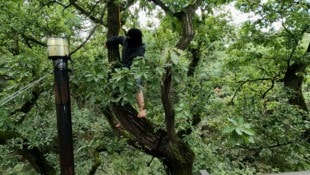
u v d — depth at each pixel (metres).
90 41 6.49
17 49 7.80
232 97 9.31
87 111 7.18
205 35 7.94
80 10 6.61
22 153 7.50
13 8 6.86
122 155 6.41
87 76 4.22
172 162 5.01
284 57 9.37
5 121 5.75
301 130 8.33
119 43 4.52
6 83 7.17
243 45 9.46
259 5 8.66
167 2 5.20
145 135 4.77
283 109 8.39
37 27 7.21
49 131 6.71
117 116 4.70
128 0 5.28
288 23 8.68
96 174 7.09
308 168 9.82
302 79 9.62
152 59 3.63
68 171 3.37
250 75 10.15
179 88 5.59
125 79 3.75
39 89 5.82
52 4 7.28
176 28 5.75
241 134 3.42
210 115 7.35
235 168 8.26
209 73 7.27
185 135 5.72
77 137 7.39
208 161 7.21
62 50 3.35
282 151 9.27
